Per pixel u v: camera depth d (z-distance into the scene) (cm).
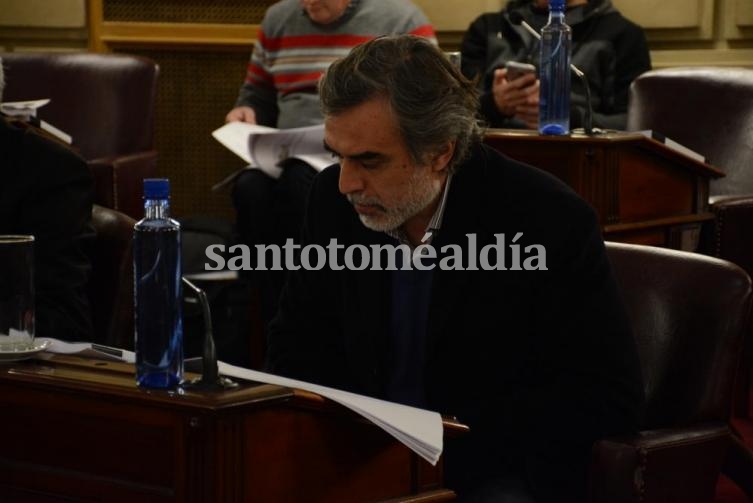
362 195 443
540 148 746
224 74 1259
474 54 1103
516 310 468
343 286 491
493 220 468
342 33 1083
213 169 1267
